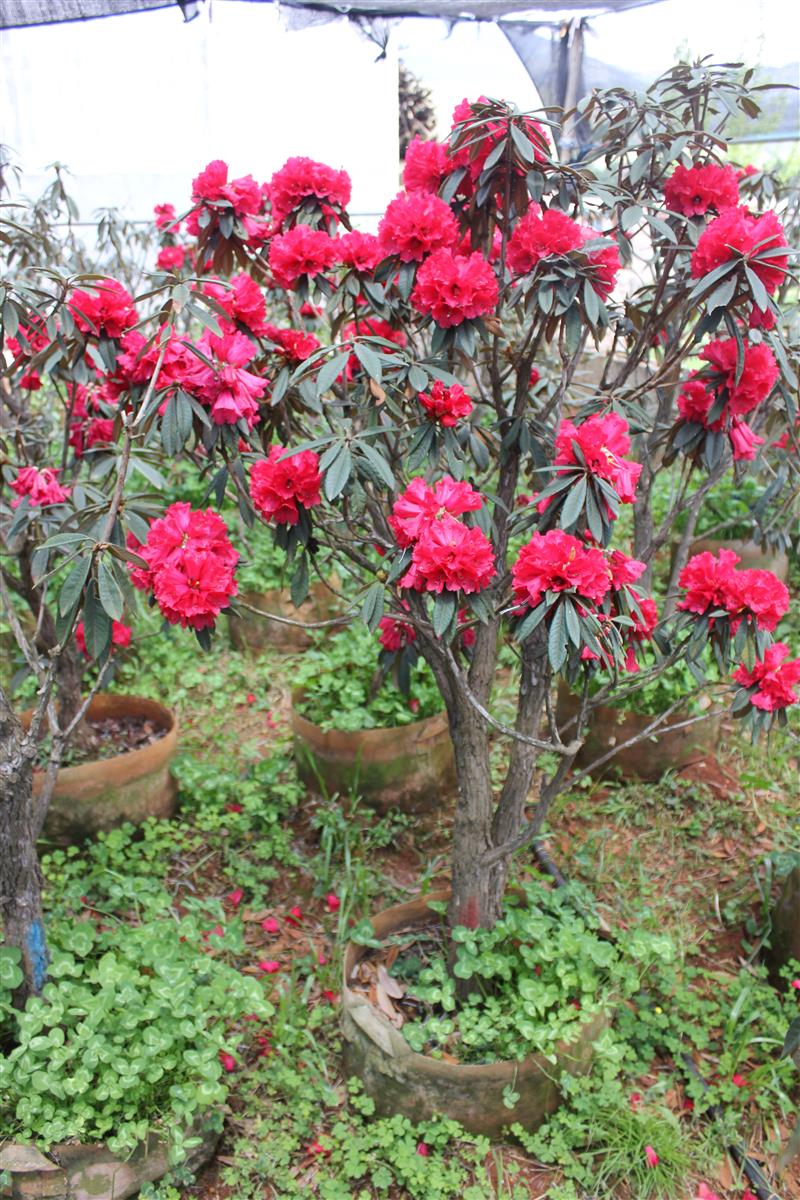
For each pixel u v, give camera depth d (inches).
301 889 100.9
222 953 90.4
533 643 74.0
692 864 105.2
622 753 115.9
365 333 85.4
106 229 151.9
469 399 64.1
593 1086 73.9
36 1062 65.8
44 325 70.8
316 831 108.4
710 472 77.2
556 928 79.5
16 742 67.1
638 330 86.7
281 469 62.6
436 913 87.2
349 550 72.6
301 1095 75.6
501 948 80.0
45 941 73.5
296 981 88.2
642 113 73.7
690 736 114.9
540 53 139.3
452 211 70.7
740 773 119.1
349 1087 74.5
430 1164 69.7
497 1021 72.8
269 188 85.6
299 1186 70.1
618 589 62.4
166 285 60.3
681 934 94.4
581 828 109.6
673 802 112.3
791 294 138.1
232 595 62.7
